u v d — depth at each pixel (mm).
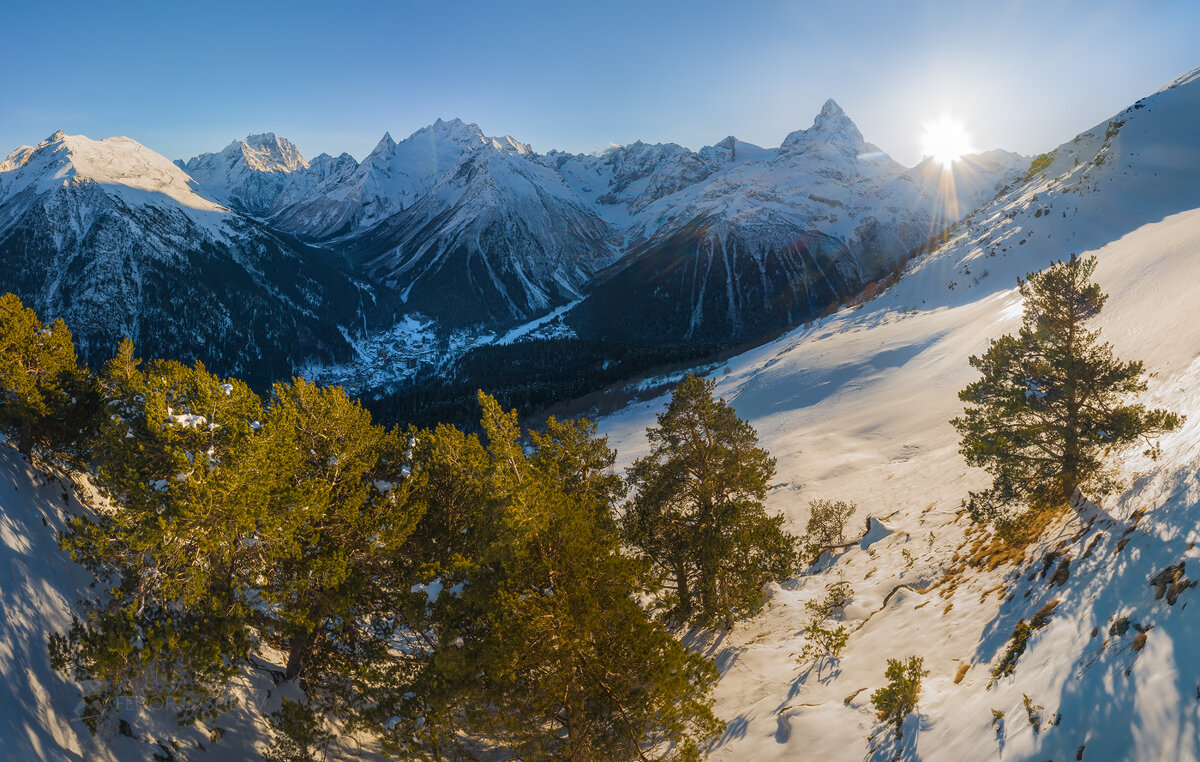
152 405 16844
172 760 16438
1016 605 16953
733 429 25266
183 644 15531
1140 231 70312
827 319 131125
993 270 90562
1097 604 13539
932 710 14734
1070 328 19109
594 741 16281
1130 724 9875
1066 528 18672
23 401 20891
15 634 15500
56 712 14930
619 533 25250
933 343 77250
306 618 17297
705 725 17031
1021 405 19625
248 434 17000
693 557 25203
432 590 29250
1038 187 114438
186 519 14992
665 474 26094
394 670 18766
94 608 19219
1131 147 96875
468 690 17188
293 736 17812
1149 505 15469
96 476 24438
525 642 15594
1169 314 34625
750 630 27203
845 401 73562
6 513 18797
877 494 44125
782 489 52938
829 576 32875
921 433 55000
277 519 16438
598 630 16172
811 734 16516
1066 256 80750
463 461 21125
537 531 16297
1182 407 21703
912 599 22719
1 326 21156
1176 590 11477
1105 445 19484
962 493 34344
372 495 20172
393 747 17875
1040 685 12648
